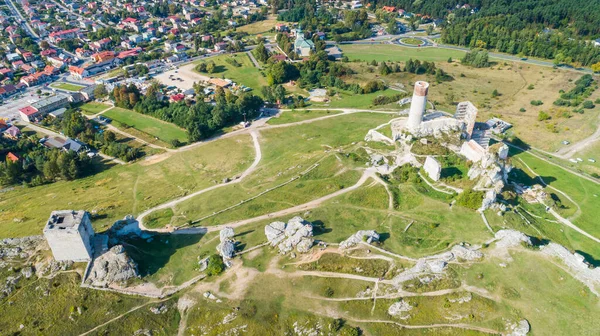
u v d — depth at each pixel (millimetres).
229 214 135500
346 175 148500
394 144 161750
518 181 151125
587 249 115562
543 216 128375
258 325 92562
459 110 161000
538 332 86188
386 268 101438
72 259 107438
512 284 94875
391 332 89125
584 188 149125
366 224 120688
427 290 95188
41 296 101625
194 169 182500
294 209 132875
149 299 101750
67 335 94812
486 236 110312
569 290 93125
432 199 129750
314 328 91062
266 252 110938
